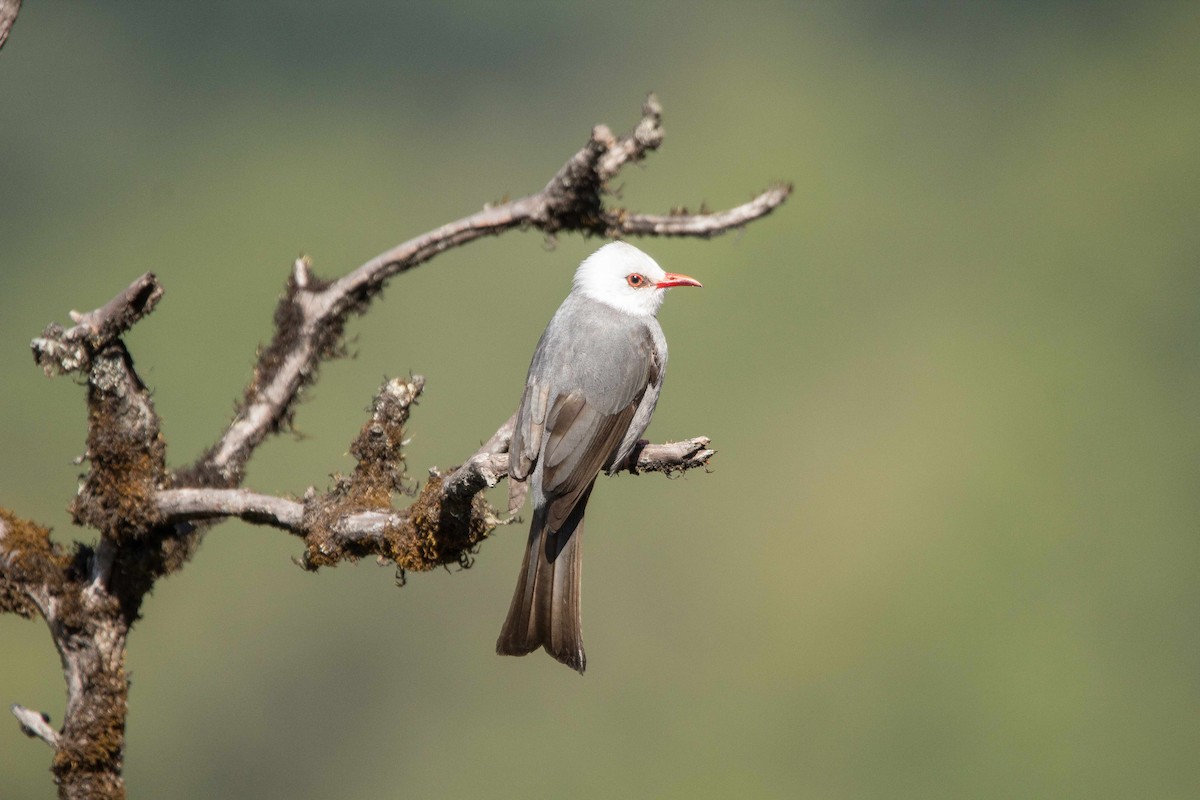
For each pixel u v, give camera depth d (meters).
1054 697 18.19
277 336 6.82
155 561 5.90
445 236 6.90
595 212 6.89
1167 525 20.22
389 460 5.84
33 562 5.76
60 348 5.49
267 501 5.79
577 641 6.19
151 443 5.80
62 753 5.66
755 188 23.61
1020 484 20.19
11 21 6.12
